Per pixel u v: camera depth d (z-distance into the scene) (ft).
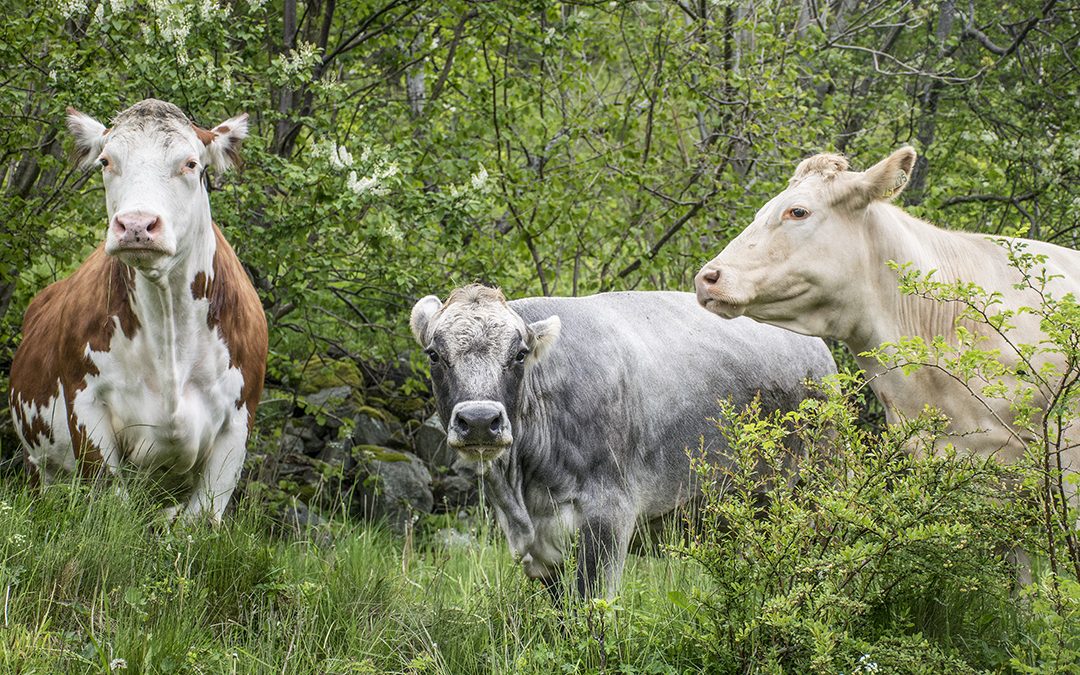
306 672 14.62
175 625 14.89
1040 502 15.05
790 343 21.80
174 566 16.49
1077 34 33.01
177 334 18.84
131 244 16.83
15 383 21.30
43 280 27.27
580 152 31.76
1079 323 13.55
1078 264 19.06
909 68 34.17
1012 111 33.30
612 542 17.76
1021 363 14.58
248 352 20.30
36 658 13.32
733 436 16.01
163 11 23.08
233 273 20.26
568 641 15.25
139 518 17.38
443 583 19.19
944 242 18.42
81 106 23.98
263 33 26.71
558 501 17.49
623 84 33.40
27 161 28.40
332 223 24.38
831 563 13.70
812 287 17.40
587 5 29.78
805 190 17.37
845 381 15.60
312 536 24.63
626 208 31.30
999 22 36.19
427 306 17.83
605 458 17.80
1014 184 31.37
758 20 33.01
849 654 13.74
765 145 29.86
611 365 18.17
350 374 31.30
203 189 18.89
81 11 23.48
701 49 30.37
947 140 33.47
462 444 15.55
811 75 31.55
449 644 15.81
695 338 20.06
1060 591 13.01
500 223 32.45
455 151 28.89
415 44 31.50
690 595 14.83
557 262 30.73
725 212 29.09
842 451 15.83
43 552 15.81
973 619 16.06
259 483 23.48
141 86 24.14
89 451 19.03
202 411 19.53
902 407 17.89
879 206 17.88
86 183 28.76
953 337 17.72
